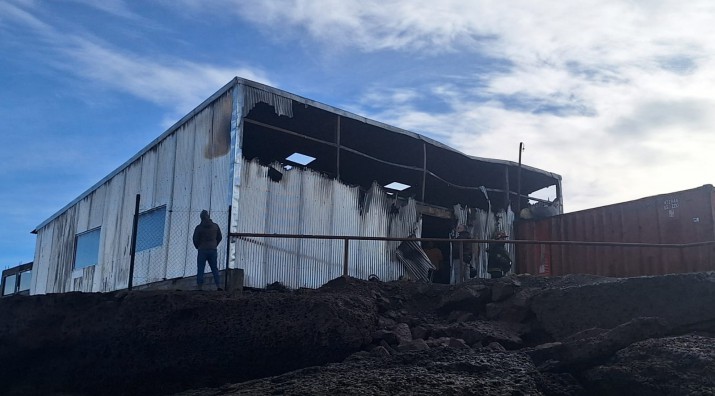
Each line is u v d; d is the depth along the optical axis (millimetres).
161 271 15047
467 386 6922
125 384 9352
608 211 15750
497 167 19359
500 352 8469
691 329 8281
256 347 9258
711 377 6582
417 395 6727
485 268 18031
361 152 17609
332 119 15445
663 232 14625
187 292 9922
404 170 18719
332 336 9211
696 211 14172
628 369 7055
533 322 9828
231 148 13227
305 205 14344
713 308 8281
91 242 19734
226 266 11422
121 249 17406
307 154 17672
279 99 13945
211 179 13711
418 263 16109
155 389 9227
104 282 18156
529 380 7246
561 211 20188
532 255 17266
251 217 13172
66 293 10039
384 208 16219
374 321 9836
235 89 13438
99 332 9617
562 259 16531
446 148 17656
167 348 9391
